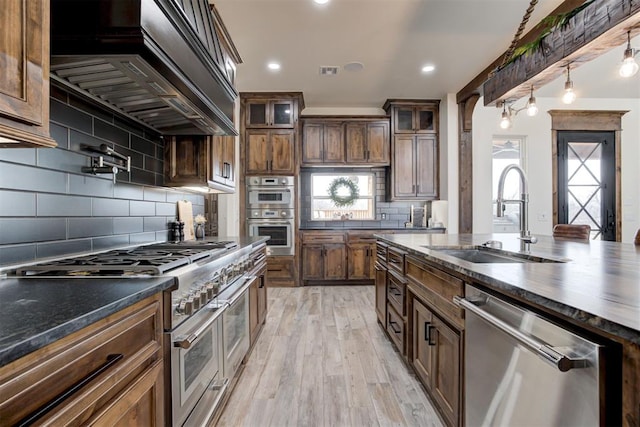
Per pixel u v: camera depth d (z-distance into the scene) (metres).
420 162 4.87
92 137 1.64
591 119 4.94
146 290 0.95
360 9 2.63
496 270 1.21
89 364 0.73
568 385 0.80
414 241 2.46
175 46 1.30
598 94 4.74
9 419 0.55
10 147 0.94
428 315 1.81
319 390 2.01
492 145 4.84
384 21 2.80
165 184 2.37
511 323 1.03
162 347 1.08
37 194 1.31
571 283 0.99
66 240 1.46
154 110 1.76
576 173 4.96
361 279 4.79
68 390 0.67
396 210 5.30
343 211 5.32
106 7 1.09
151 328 1.01
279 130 4.64
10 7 0.79
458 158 4.58
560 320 0.86
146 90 1.47
